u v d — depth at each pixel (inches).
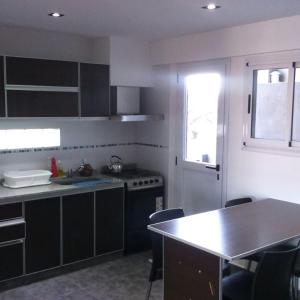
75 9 131.5
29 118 159.0
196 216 129.7
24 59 155.6
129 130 207.6
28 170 174.4
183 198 189.9
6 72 152.0
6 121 167.6
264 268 97.0
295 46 140.5
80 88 171.5
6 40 166.9
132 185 181.9
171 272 115.0
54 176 180.4
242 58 158.6
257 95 156.7
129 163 209.3
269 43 147.6
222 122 168.7
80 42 186.5
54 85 163.9
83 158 192.7
